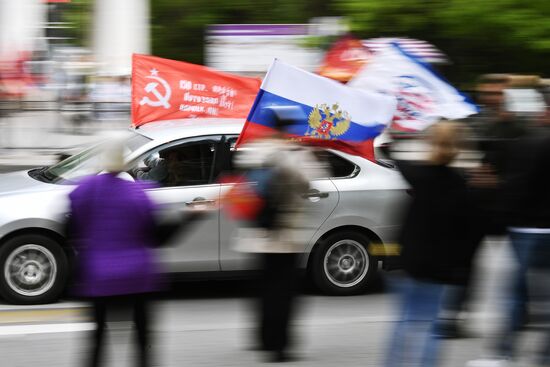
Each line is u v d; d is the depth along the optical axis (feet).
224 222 35.27
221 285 39.96
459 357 28.91
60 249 34.65
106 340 24.13
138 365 24.17
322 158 36.91
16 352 29.19
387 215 37.01
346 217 36.68
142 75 41.81
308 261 37.09
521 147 24.89
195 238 35.04
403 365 24.50
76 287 23.65
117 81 63.98
